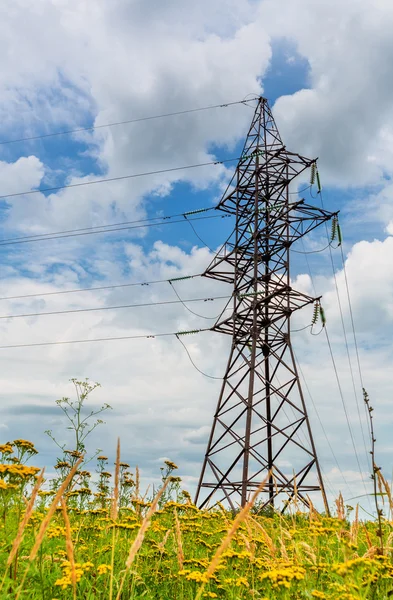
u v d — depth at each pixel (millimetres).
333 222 30812
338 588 5086
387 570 5586
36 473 5938
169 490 11477
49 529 5941
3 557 5188
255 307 29859
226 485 27031
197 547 8070
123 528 6730
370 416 5699
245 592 5859
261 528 6277
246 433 26906
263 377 29781
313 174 31516
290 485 26109
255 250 31016
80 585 5312
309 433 27625
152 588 6109
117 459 4184
